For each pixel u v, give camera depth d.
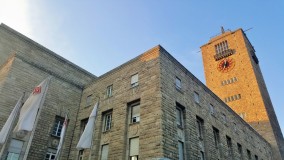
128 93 23.52
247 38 71.19
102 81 28.61
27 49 30.05
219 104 32.28
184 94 23.88
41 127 24.48
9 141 21.34
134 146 19.98
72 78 33.12
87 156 23.16
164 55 23.33
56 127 26.34
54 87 27.64
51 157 24.41
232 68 64.31
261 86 60.62
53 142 25.09
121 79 25.77
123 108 22.95
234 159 29.23
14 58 25.16
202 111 26.31
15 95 23.72
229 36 70.12
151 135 18.48
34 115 17.70
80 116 28.30
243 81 60.31
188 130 21.62
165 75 21.88
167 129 18.75
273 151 49.09
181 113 22.59
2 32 28.73
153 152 17.48
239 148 33.31
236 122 36.00
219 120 30.00
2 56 27.66
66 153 25.61
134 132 20.56
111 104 24.88
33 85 25.75
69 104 28.56
